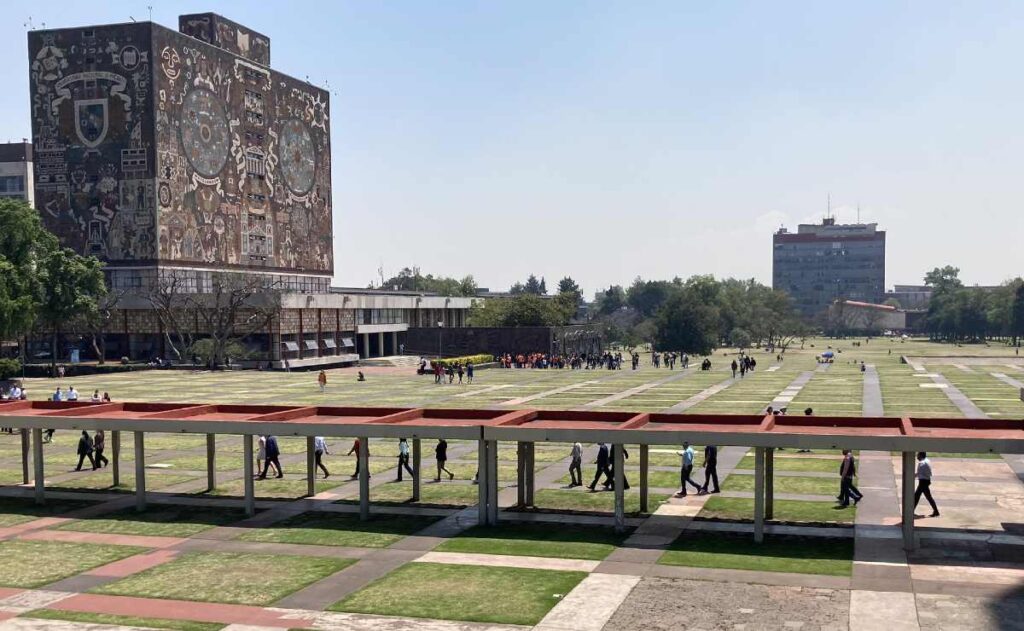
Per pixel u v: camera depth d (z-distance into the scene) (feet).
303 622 72.38
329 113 586.04
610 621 71.31
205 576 85.76
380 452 163.12
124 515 113.09
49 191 433.48
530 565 87.35
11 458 160.76
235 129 479.82
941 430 100.83
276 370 407.85
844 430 104.27
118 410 134.82
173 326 424.46
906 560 86.79
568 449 163.53
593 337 627.05
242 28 500.74
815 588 78.48
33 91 433.07
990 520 102.47
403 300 549.54
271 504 117.70
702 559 88.17
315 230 566.77
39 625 72.38
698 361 531.50
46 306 338.95
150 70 417.90
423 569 86.63
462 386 308.40
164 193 425.69
